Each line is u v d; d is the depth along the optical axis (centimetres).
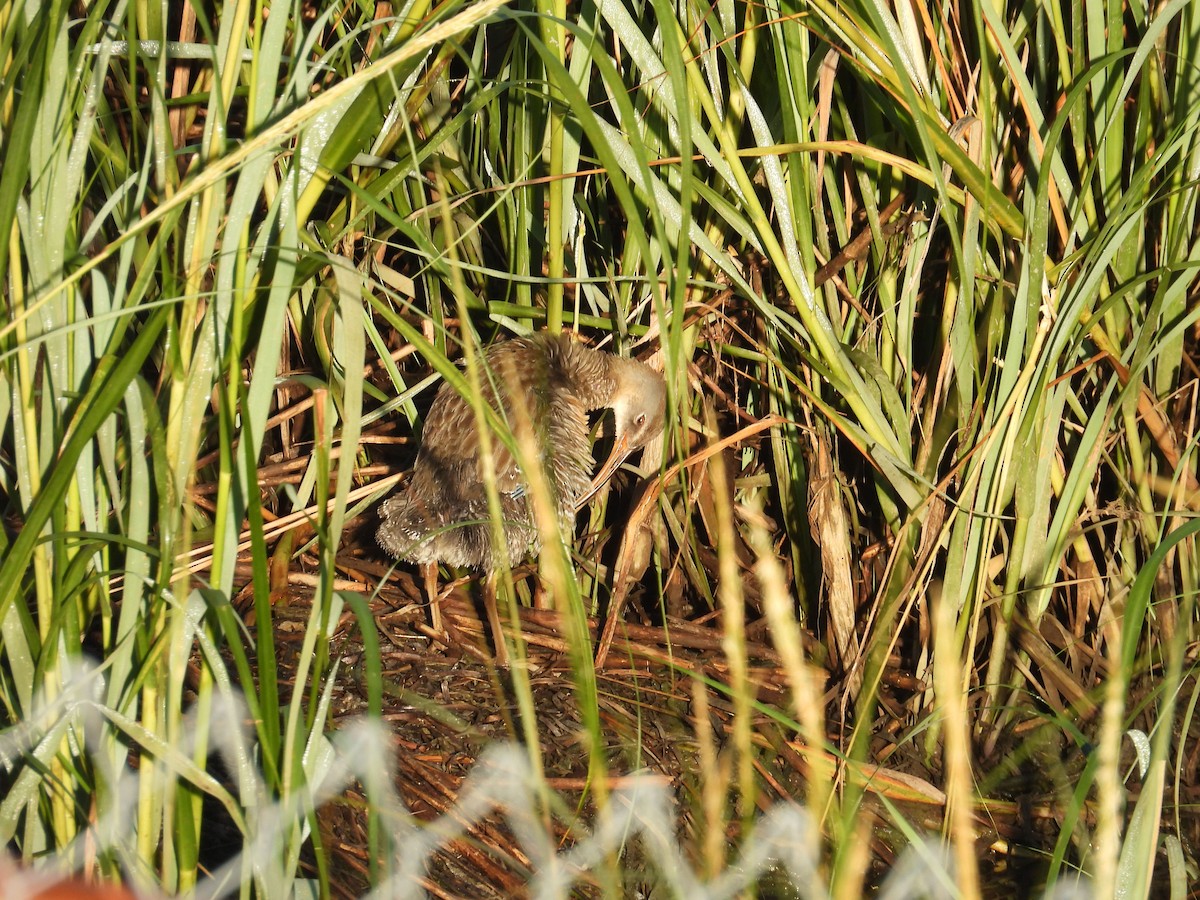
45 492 394
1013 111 683
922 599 708
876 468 733
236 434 693
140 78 682
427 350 407
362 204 647
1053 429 663
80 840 454
